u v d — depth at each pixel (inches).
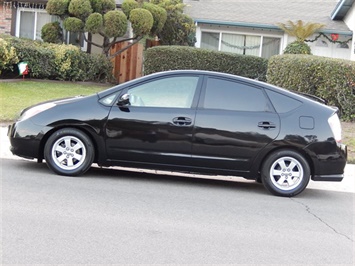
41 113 301.9
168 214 245.8
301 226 242.7
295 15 874.8
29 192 265.1
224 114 297.0
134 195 276.2
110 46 759.1
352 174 374.0
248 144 294.0
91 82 740.0
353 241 224.7
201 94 302.4
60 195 264.1
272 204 280.8
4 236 201.9
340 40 813.9
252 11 892.0
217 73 307.3
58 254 187.6
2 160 336.2
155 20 751.7
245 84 304.0
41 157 307.7
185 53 724.0
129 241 205.3
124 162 302.2
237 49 859.4
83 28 727.1
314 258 200.7
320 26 751.7
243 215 254.2
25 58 677.9
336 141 295.7
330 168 295.6
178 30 796.0
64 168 303.0
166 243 205.9
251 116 296.7
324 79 532.7
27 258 182.4
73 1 716.0
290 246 212.8
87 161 301.9
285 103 301.0
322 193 318.3
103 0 733.9
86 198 262.5
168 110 298.8
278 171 297.4
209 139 294.8
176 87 304.7
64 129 300.2
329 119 298.4
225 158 296.2
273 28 818.8
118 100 301.7
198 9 892.6
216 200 280.5
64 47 706.8
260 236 223.1
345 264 196.2
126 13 738.8
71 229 214.8
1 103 503.5
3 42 636.7
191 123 295.7
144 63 741.9
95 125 297.7
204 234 220.2
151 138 297.1
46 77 710.5
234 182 335.9
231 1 960.9
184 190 298.4
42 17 832.3
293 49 750.5
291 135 293.4
